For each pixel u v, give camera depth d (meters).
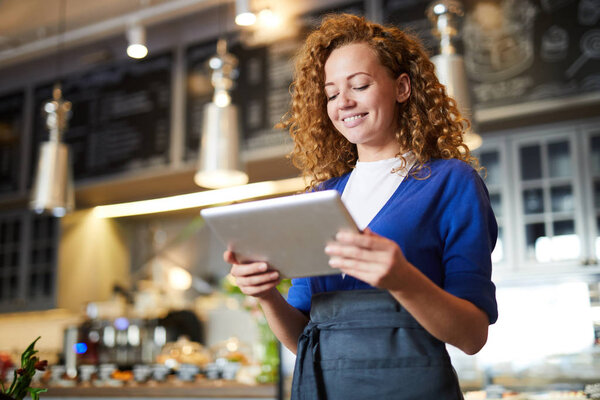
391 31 1.14
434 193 0.98
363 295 0.96
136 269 4.59
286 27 3.60
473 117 2.27
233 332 4.20
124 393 2.74
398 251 0.80
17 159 4.30
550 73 2.95
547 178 3.03
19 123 4.35
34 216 4.38
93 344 3.42
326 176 1.23
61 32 4.04
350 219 0.80
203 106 3.74
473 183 0.99
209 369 2.80
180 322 4.01
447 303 0.85
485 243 0.96
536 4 3.04
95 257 4.43
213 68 2.92
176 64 3.88
